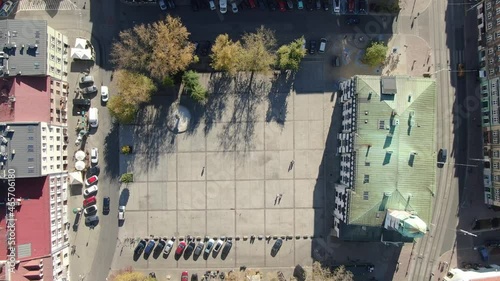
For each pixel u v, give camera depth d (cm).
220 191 9831
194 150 9812
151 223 9800
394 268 9875
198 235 9831
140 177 9788
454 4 9825
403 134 8456
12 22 8444
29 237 8631
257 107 9838
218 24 9806
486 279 9069
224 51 8831
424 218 8531
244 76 9825
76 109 9688
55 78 9062
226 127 9831
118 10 9750
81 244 9700
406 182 8462
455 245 9862
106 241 9744
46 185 8694
